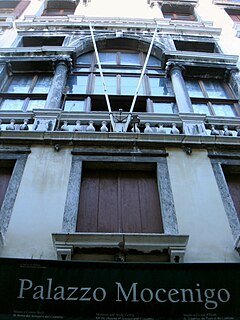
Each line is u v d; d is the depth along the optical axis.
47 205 5.96
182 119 7.95
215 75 10.91
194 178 6.59
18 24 12.79
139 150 7.09
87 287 4.55
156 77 10.76
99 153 6.97
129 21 13.23
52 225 5.68
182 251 5.28
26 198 6.04
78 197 6.23
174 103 9.59
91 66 11.09
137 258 5.43
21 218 5.72
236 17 15.85
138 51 12.23
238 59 11.45
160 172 6.70
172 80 10.35
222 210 6.06
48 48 10.83
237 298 4.52
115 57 11.89
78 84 10.23
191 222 5.86
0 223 5.62
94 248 5.33
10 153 6.86
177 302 4.49
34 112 7.81
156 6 15.71
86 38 11.98
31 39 12.30
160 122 7.91
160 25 12.99
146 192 6.62
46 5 15.70
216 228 5.77
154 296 4.52
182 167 6.79
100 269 4.70
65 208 5.96
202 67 10.81
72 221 5.79
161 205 6.21
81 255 5.38
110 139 7.12
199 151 7.16
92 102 9.47
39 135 7.09
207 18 14.98
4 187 6.45
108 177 6.84
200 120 7.96
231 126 8.08
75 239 5.28
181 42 12.52
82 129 7.71
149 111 9.24
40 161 6.71
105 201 6.41
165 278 4.66
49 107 8.62
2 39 12.06
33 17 13.59
